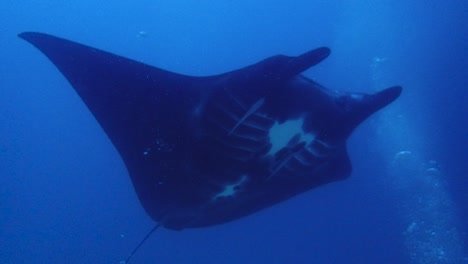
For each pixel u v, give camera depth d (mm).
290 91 3195
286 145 3311
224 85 3170
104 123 3412
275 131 3232
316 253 19875
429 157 20250
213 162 3324
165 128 3332
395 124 21484
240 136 3219
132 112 3355
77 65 3320
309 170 3574
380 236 18781
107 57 3289
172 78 3252
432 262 17406
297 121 3238
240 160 3293
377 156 20422
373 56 26672
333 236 19906
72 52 3305
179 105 3271
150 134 3383
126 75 3281
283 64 3090
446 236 17531
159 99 3291
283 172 3471
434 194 18859
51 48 3303
